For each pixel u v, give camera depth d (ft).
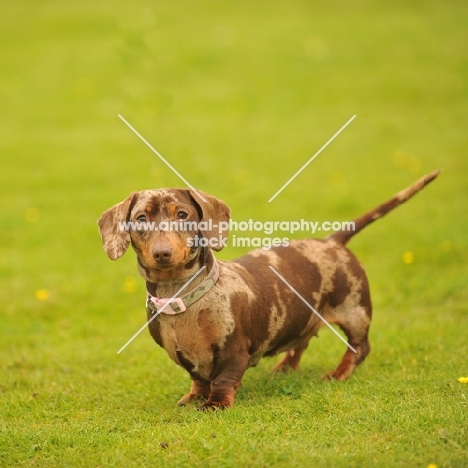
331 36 97.76
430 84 81.20
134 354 32.58
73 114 78.84
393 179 59.67
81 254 49.26
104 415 24.98
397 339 31.94
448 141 67.10
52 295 42.75
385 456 19.77
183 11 110.52
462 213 52.01
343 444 20.74
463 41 92.99
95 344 34.78
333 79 84.94
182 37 98.48
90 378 29.66
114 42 98.48
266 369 29.89
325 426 22.15
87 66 91.04
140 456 20.74
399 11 107.76
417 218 51.70
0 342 35.63
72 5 116.37
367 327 28.32
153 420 24.29
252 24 103.86
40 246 50.83
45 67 92.12
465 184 57.88
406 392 25.02
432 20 102.27
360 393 25.48
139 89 84.12
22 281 44.75
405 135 69.36
